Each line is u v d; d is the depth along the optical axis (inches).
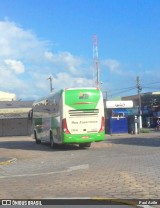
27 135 2472.9
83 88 1077.1
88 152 999.0
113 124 2110.0
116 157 826.8
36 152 1051.9
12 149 1188.5
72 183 510.6
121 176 542.0
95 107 1075.3
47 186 500.1
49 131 1205.7
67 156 915.4
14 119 2488.9
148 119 3245.6
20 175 629.9
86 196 425.1
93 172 598.2
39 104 1362.0
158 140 1434.5
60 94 1080.8
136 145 1200.2
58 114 1095.0
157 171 582.6
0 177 614.9
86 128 1069.1
